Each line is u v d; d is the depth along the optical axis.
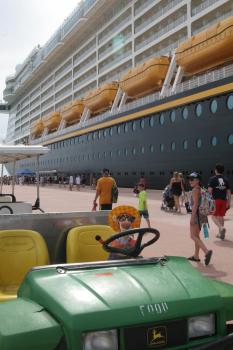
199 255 8.75
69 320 2.58
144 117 36.72
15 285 4.29
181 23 36.22
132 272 3.20
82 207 20.48
